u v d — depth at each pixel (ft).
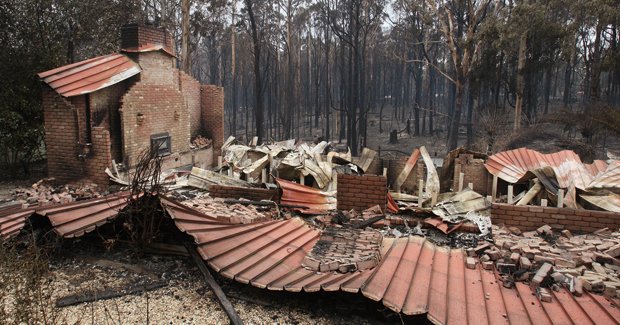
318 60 154.81
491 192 34.12
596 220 23.54
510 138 70.90
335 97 168.96
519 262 19.20
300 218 25.99
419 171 34.55
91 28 60.23
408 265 18.70
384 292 15.85
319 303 17.08
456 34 104.22
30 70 43.65
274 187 31.55
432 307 15.49
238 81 186.39
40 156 46.21
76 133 36.99
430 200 28.89
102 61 40.86
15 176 43.21
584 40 104.53
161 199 20.24
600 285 16.85
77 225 20.43
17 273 16.14
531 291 17.26
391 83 174.81
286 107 122.83
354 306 16.75
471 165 34.91
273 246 20.76
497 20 74.90
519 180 30.86
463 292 17.11
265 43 117.60
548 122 77.82
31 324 13.50
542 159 32.89
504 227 24.44
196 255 19.43
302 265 18.76
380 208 26.89
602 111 69.46
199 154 55.62
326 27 119.44
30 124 43.55
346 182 27.27
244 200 28.58
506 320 15.20
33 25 50.44
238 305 17.02
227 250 19.44
